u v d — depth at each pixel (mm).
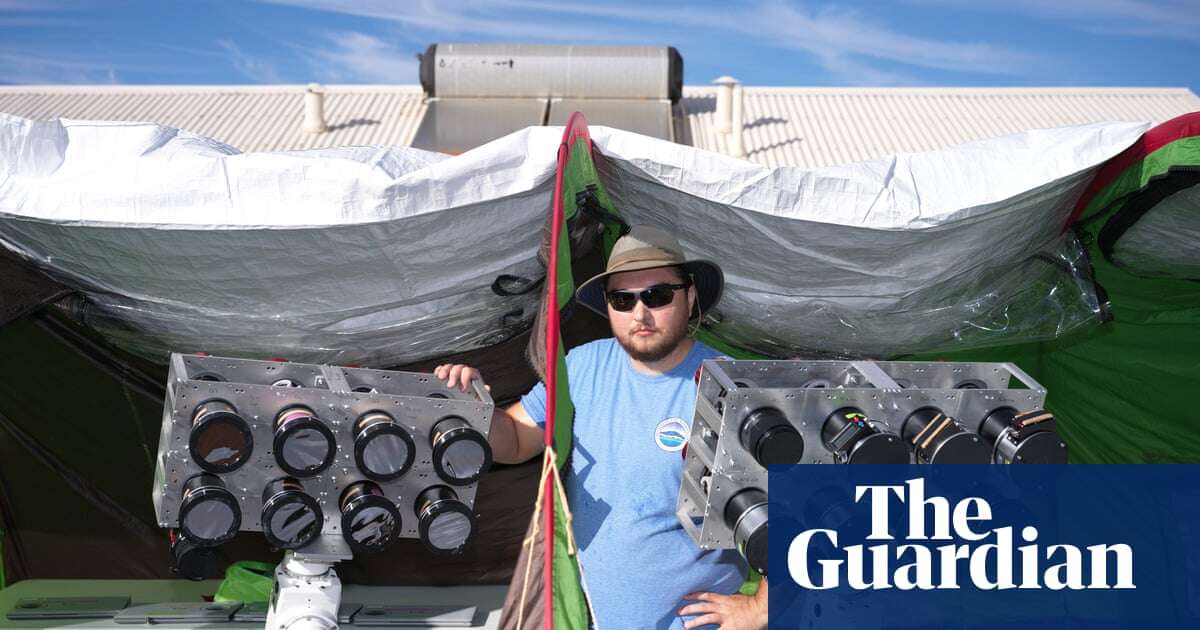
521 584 2771
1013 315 4625
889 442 2691
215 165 3410
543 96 24484
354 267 3709
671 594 2771
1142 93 25609
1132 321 4957
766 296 4367
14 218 3371
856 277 4121
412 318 4164
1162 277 4523
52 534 5086
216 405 3086
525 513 5152
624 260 2811
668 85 24562
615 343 3033
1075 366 5426
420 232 3551
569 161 3094
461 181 3410
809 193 3588
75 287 3863
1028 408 2939
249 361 3346
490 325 4414
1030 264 4414
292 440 3061
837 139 23859
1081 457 5660
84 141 3498
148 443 4934
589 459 2844
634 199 3838
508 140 3438
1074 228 4223
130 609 4676
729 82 23578
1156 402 5266
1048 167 3662
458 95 24531
